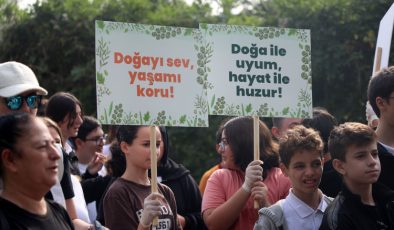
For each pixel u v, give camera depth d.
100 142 9.24
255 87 7.41
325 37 15.57
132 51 6.95
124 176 7.31
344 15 15.56
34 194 5.29
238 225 7.47
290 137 6.80
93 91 16.61
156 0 18.72
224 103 7.32
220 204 7.53
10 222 5.14
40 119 5.45
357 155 6.48
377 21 15.57
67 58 16.84
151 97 6.97
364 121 15.38
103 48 6.86
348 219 6.38
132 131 7.26
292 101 7.50
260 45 7.45
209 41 7.32
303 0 15.89
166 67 7.04
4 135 5.29
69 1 16.91
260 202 7.12
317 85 15.52
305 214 6.77
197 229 8.17
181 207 8.15
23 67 6.78
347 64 15.34
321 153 6.80
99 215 7.71
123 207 7.11
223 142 7.74
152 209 6.68
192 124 7.08
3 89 6.61
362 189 6.53
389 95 7.02
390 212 6.52
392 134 7.10
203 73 7.14
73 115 8.23
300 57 7.54
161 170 8.23
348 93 15.41
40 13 16.88
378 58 8.99
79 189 7.35
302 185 6.75
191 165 15.71
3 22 17.27
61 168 6.53
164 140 8.20
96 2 17.02
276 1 16.36
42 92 6.77
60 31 16.80
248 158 7.62
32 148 5.25
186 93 7.08
